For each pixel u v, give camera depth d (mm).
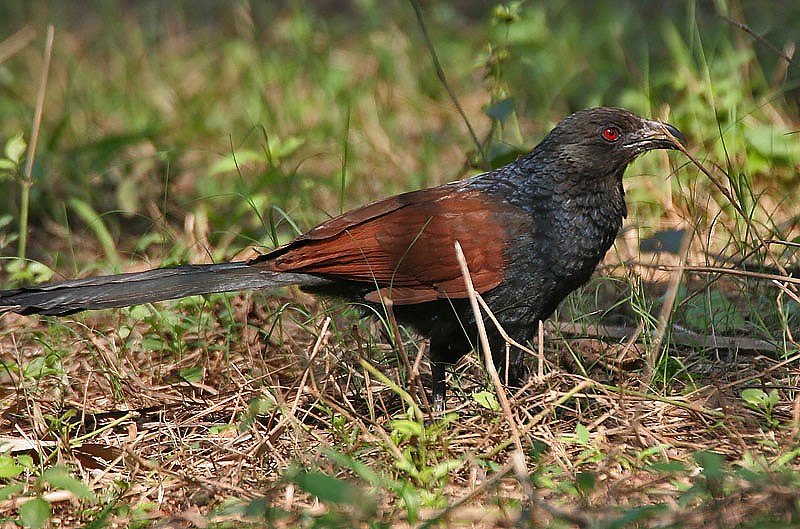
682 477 7312
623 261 11734
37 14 20938
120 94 18391
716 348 9812
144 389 9562
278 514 6895
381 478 7035
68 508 7535
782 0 18719
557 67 17500
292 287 11148
